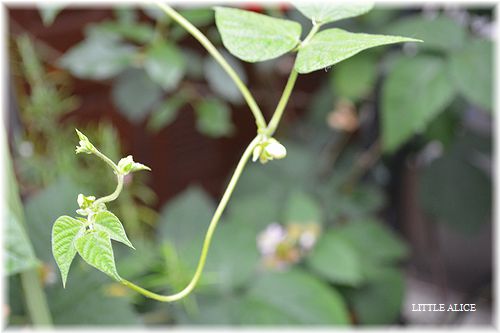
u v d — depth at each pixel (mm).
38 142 882
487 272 1269
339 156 1146
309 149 1168
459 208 1045
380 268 960
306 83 1254
